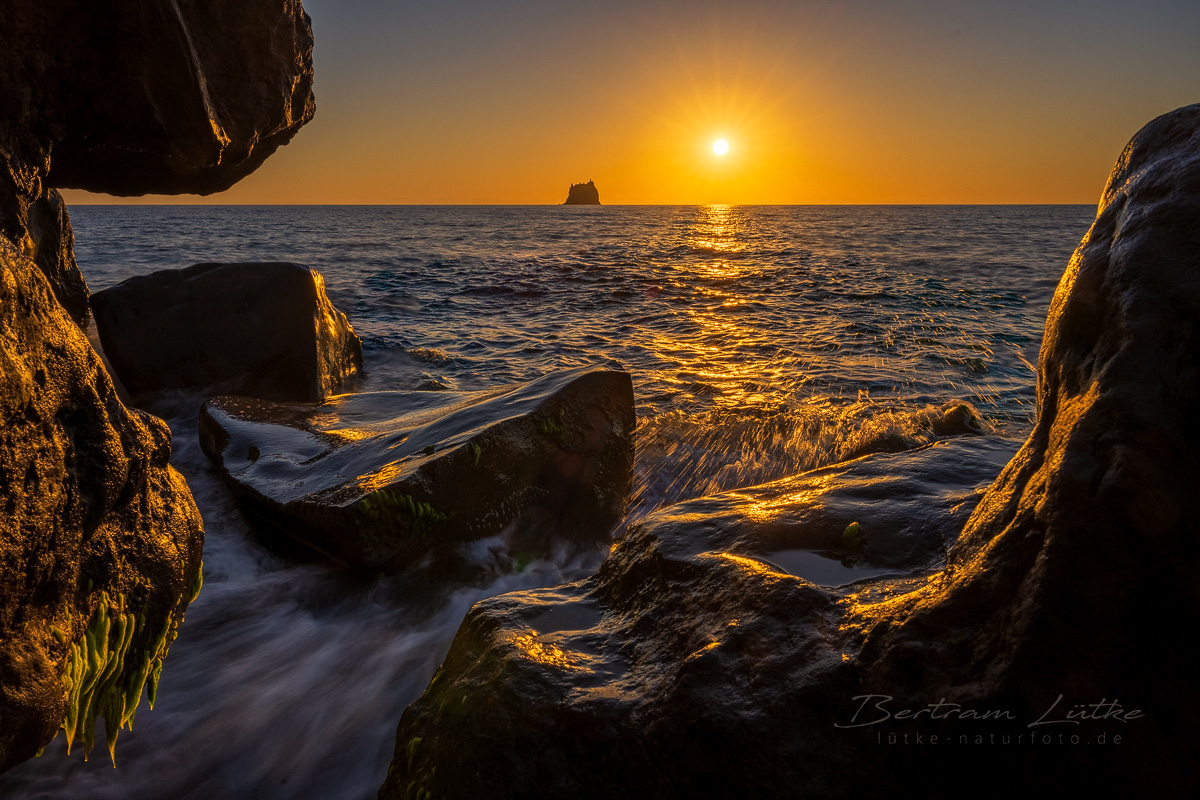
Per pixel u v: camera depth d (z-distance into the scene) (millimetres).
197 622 3742
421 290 19281
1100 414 1580
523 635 2422
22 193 3879
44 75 3861
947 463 3178
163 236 45594
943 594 1789
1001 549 1704
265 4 5055
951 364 9875
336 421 5832
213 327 6938
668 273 24203
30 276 2174
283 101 5395
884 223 80500
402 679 3420
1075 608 1510
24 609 2082
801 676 1879
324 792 2869
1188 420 1515
